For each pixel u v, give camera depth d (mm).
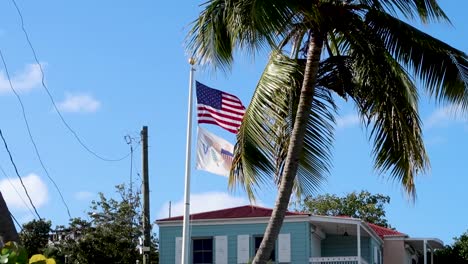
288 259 32906
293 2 13094
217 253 33719
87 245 36531
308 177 15078
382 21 14625
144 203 27953
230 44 14211
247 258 33406
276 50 14586
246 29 13102
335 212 55062
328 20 14422
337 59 15062
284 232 33219
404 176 14875
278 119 14531
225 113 20641
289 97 14750
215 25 14156
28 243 36750
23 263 6184
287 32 14766
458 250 47906
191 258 33938
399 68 14742
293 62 14883
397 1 14578
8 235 8641
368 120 15000
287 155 14492
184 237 20766
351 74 15031
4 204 8766
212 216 34125
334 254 36438
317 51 14602
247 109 14969
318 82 15117
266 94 14656
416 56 14531
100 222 38531
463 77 14359
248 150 14812
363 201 55719
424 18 14805
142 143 28547
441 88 14531
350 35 14711
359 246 33000
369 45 14688
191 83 20781
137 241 38344
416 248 43344
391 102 14711
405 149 14750
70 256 36062
